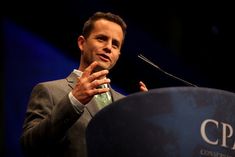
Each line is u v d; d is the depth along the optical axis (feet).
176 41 31.63
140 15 29.99
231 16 32.83
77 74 13.15
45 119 10.73
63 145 11.48
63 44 26.09
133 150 8.31
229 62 33.17
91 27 13.11
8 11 24.77
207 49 32.78
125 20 28.25
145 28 30.45
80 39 13.55
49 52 25.82
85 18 25.90
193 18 32.63
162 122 8.24
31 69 25.25
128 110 8.46
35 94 12.53
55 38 25.91
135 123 8.38
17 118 24.44
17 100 24.63
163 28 31.45
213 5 32.27
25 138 11.20
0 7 24.57
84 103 10.30
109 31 12.89
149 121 8.30
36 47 25.53
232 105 8.53
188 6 32.14
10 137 24.16
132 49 28.30
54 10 25.31
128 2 28.76
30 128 11.49
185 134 8.16
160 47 29.84
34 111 12.04
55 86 12.62
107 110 8.68
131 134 8.37
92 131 8.94
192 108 8.28
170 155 8.11
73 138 11.51
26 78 25.04
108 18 13.19
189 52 32.14
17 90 24.71
